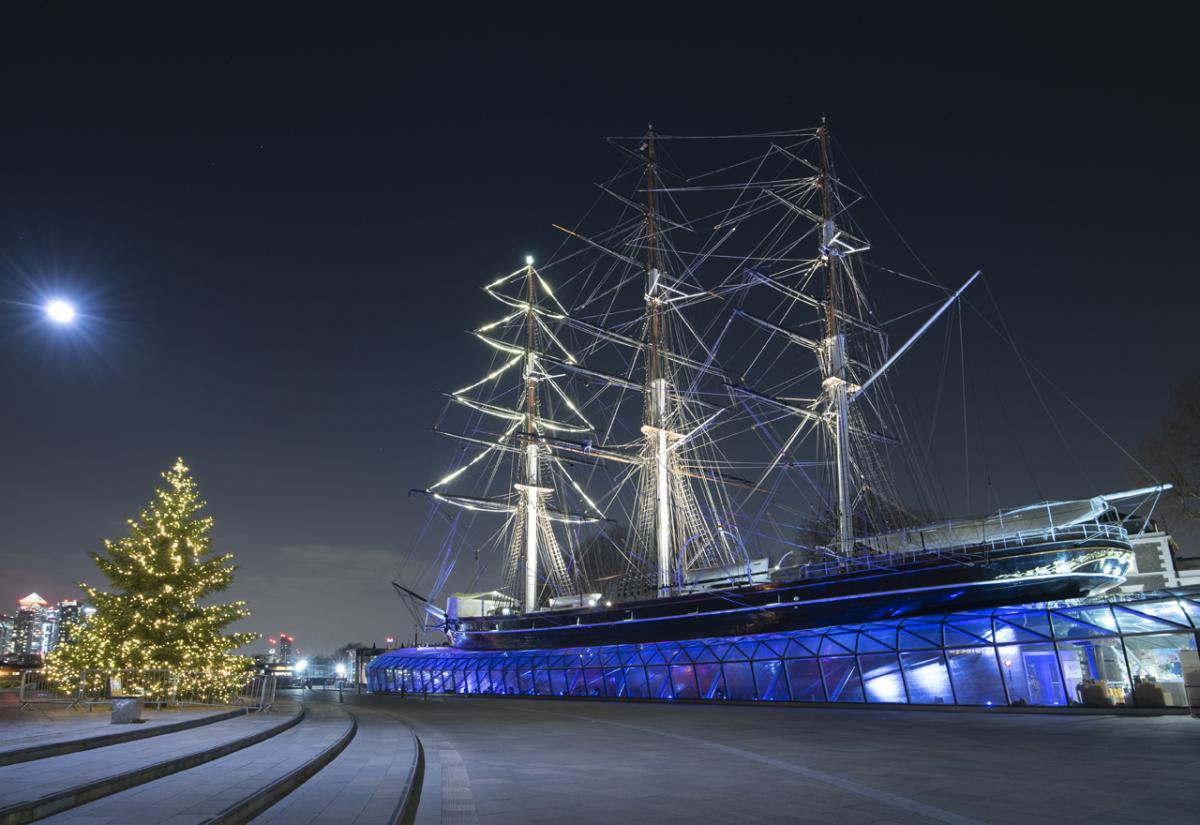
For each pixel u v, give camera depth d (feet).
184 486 138.51
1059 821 40.22
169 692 116.57
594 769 62.54
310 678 436.76
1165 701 104.63
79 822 32.04
